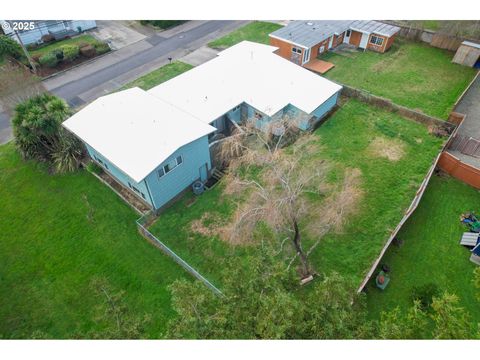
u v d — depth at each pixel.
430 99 25.27
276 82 23.62
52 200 19.50
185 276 15.87
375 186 19.12
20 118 20.36
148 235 17.28
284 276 9.89
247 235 15.45
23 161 21.64
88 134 18.83
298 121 22.22
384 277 14.99
